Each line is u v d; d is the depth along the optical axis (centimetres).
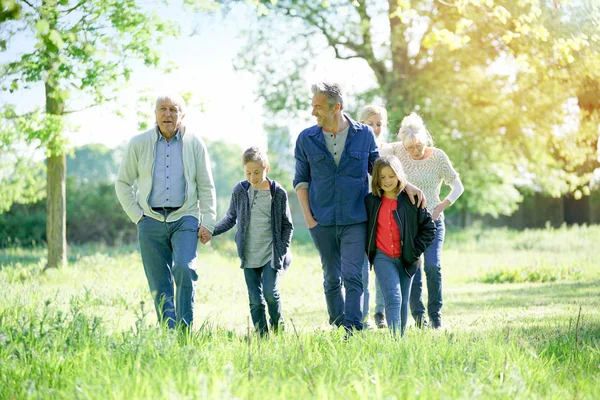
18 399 343
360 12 2627
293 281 1400
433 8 2278
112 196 2922
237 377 352
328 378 380
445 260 1927
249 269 661
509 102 2614
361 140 607
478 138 2664
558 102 2503
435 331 639
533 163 2780
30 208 2716
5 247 2558
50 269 1446
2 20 518
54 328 457
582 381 382
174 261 597
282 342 493
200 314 901
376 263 605
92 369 375
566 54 1046
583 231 2594
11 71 871
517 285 1327
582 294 1041
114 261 1652
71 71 1247
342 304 632
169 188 611
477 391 342
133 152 614
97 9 1194
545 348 484
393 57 2672
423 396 331
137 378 337
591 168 2661
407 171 716
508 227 3903
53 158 1505
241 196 654
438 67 2595
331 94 592
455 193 709
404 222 597
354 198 603
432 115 2578
